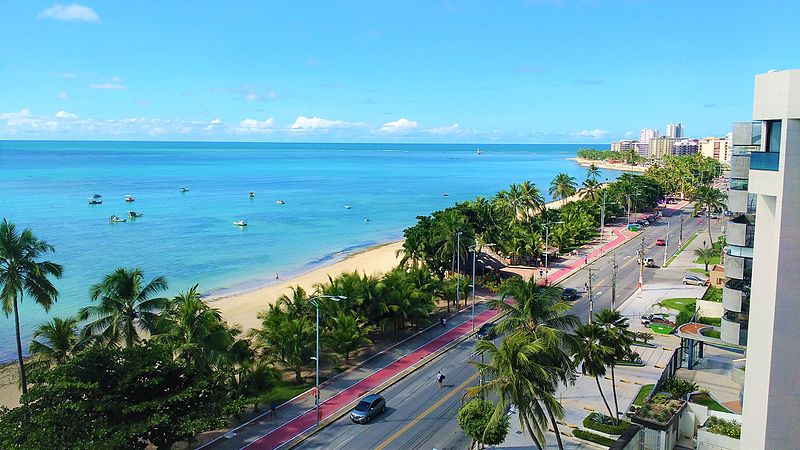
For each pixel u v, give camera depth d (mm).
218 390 45406
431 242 94750
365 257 134875
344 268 123125
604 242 144250
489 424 38375
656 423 44656
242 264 126812
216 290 105688
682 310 83688
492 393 57625
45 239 144125
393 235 165625
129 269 116062
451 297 86750
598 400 55812
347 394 58156
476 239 108062
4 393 62625
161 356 43406
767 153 33812
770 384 33969
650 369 63750
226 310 92312
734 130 43500
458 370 64375
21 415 38656
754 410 35000
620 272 112188
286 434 49812
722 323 44938
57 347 53219
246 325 83688
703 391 55875
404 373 63406
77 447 35844
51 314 89500
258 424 51719
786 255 33031
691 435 47438
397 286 76250
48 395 39406
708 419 47406
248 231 166250
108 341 51500
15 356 74562
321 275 116938
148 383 40812
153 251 135625
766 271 34156
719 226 163375
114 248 137000
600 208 165750
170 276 114625
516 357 38188
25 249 52688
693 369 63062
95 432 37188
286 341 58250
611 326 50906
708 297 85250
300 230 171000
